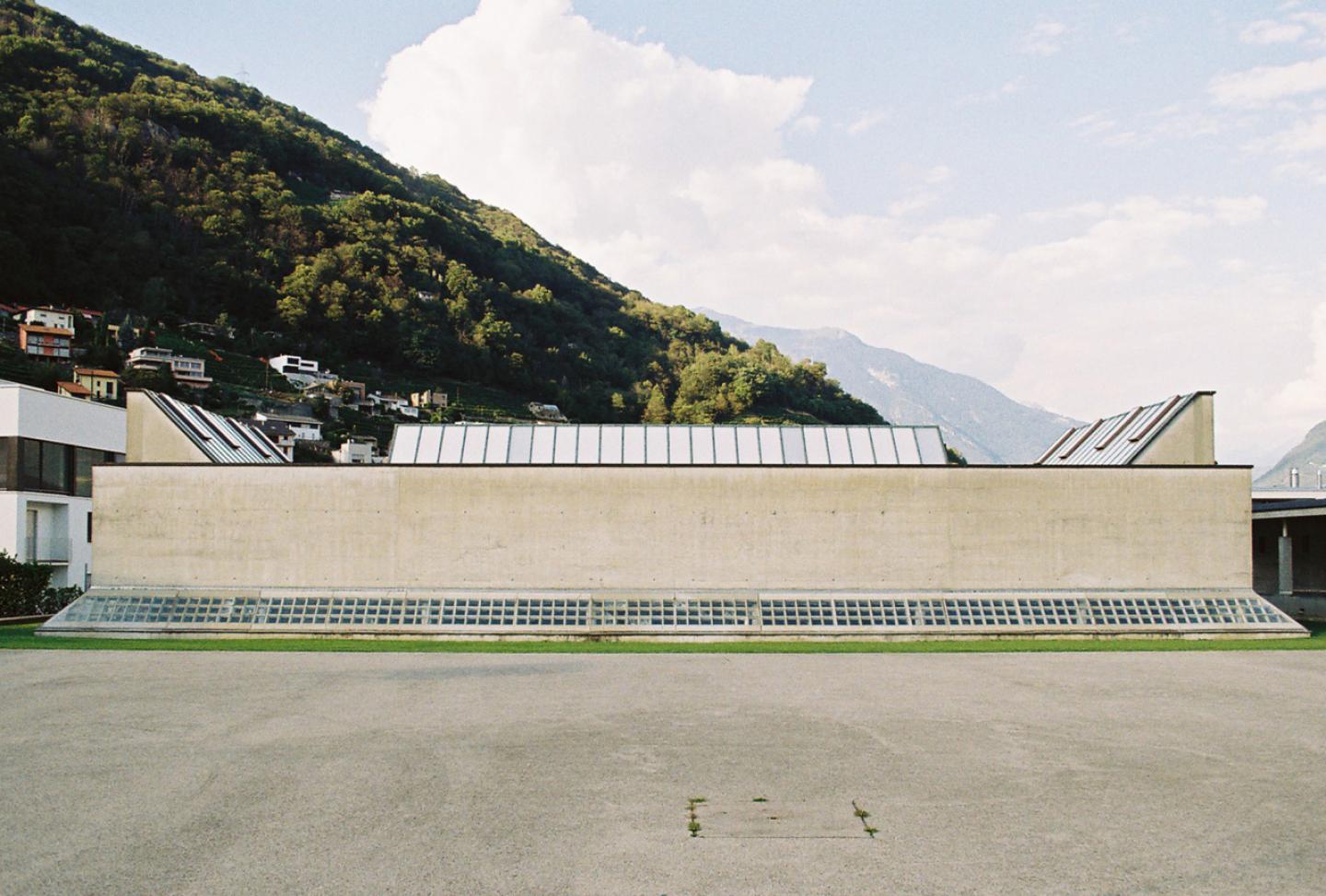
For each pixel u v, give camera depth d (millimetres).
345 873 9258
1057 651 27656
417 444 35406
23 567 37625
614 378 168875
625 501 31938
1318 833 10531
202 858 9656
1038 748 14453
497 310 168125
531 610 31266
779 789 12148
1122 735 15391
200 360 121875
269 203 165000
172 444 33844
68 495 45438
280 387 134250
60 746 14320
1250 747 14594
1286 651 27672
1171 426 34500
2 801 11570
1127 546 32281
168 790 12023
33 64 164250
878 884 9023
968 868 9445
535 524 31812
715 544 31922
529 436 35531
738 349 197125
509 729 15586
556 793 11953
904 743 14711
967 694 19375
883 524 32062
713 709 17516
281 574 31656
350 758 13648
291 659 24734
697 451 35281
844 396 170250
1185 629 31438
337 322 152250
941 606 31656
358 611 31234
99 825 10688
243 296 150750
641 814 11117
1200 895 8789
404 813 11117
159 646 27594
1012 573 32094
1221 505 32531
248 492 31812
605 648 28188
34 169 137125
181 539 31703
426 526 31750
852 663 24656
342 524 31734
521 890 8844
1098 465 33031
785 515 32031
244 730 15430
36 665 23172
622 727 15766
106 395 103812
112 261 136375
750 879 9148
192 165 164625
